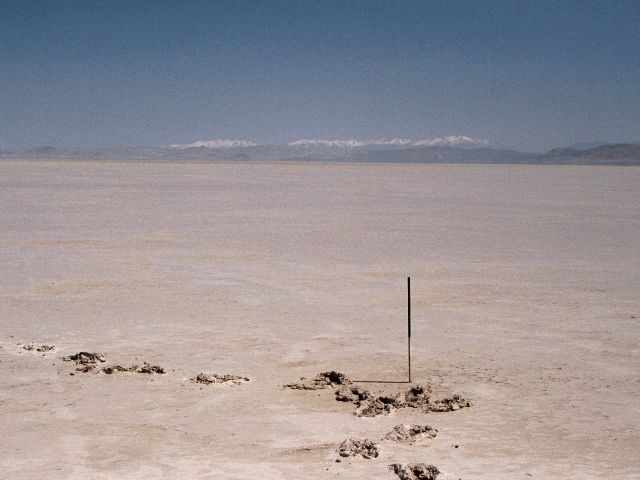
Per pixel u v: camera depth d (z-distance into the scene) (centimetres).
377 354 1524
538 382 1340
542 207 4894
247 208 4662
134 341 1608
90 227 3584
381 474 953
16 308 1903
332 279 2317
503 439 1074
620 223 3891
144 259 2666
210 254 2788
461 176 10594
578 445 1053
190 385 1320
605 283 2270
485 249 2955
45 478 945
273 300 2019
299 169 13288
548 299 2044
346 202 5228
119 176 9050
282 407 1212
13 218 3947
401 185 7675
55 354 1505
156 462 995
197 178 8825
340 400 1245
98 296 2048
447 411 1193
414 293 2114
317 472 962
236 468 977
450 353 1531
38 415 1168
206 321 1786
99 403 1223
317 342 1611
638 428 1119
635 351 1543
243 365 1446
